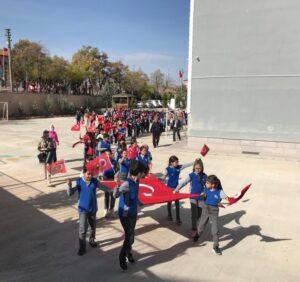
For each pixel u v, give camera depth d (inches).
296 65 682.8
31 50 2289.6
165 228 329.4
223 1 728.3
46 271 242.4
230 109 743.1
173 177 334.6
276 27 690.2
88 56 2923.2
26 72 2262.6
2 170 537.6
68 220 337.7
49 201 392.8
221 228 337.4
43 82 2401.6
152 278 238.1
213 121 761.6
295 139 695.7
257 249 292.4
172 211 376.5
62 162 454.3
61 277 235.0
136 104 2760.8
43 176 502.0
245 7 710.5
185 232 321.1
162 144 893.8
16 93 1862.7
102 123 766.5
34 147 772.0
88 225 289.3
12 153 690.8
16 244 283.9
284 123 701.9
